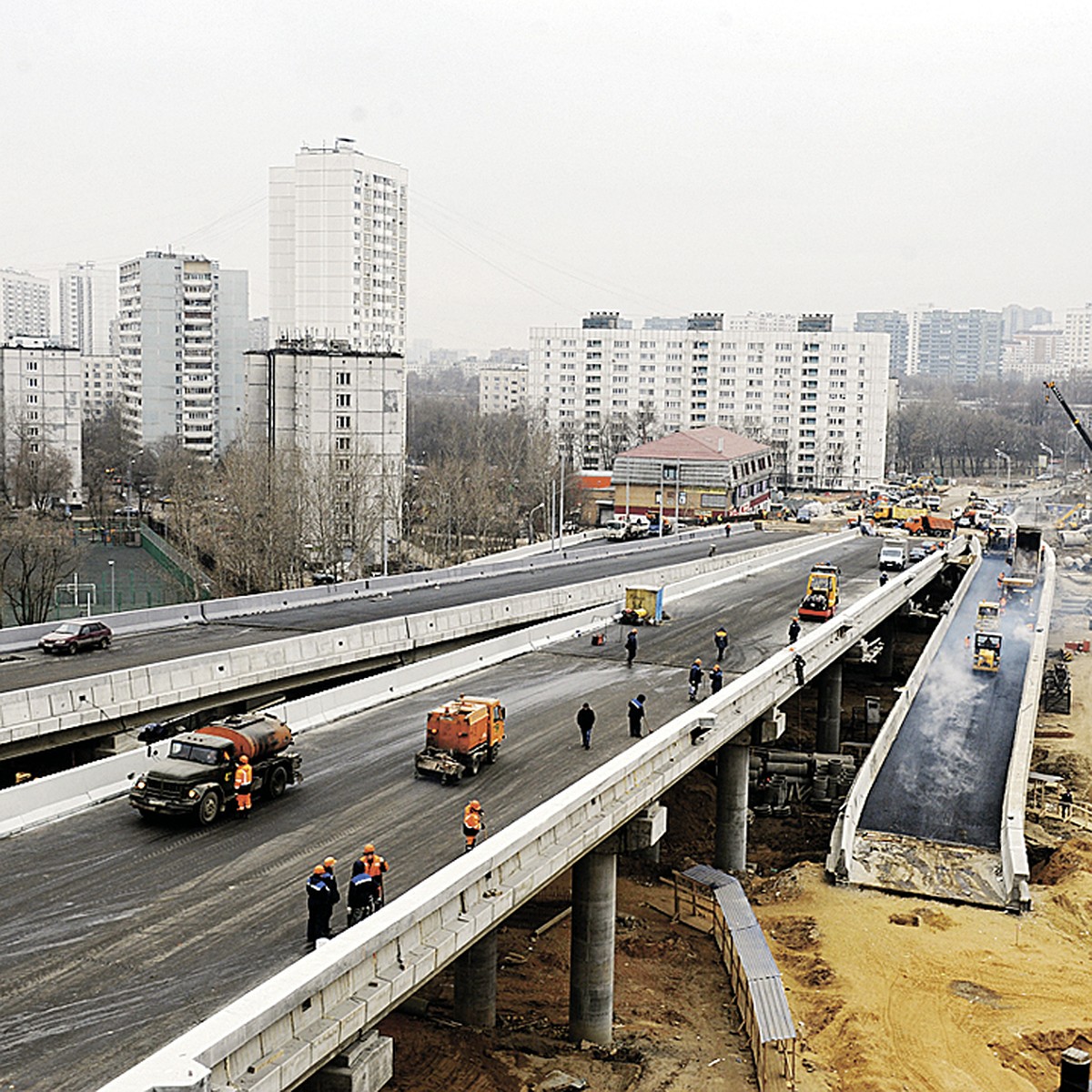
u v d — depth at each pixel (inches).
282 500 4306.1
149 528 6643.7
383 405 5826.8
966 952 1798.7
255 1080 839.1
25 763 2070.6
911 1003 1635.1
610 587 3260.3
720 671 2167.8
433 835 1352.1
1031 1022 1588.3
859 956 1777.8
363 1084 964.0
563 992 1699.1
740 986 1614.2
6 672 2139.5
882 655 3978.8
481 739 1592.0
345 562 4790.8
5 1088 832.9
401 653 2536.9
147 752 1530.5
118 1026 920.9
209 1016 936.9
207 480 5398.6
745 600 3272.6
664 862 2305.6
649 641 2613.2
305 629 2637.8
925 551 4461.1
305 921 1117.1
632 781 1509.6
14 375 7357.3
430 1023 1537.9
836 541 5128.0
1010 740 2721.5
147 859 1262.3
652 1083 1411.2
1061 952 1811.0
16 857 1261.1
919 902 1999.3
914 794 2420.0
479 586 3435.0
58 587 4439.0
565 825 1332.4
